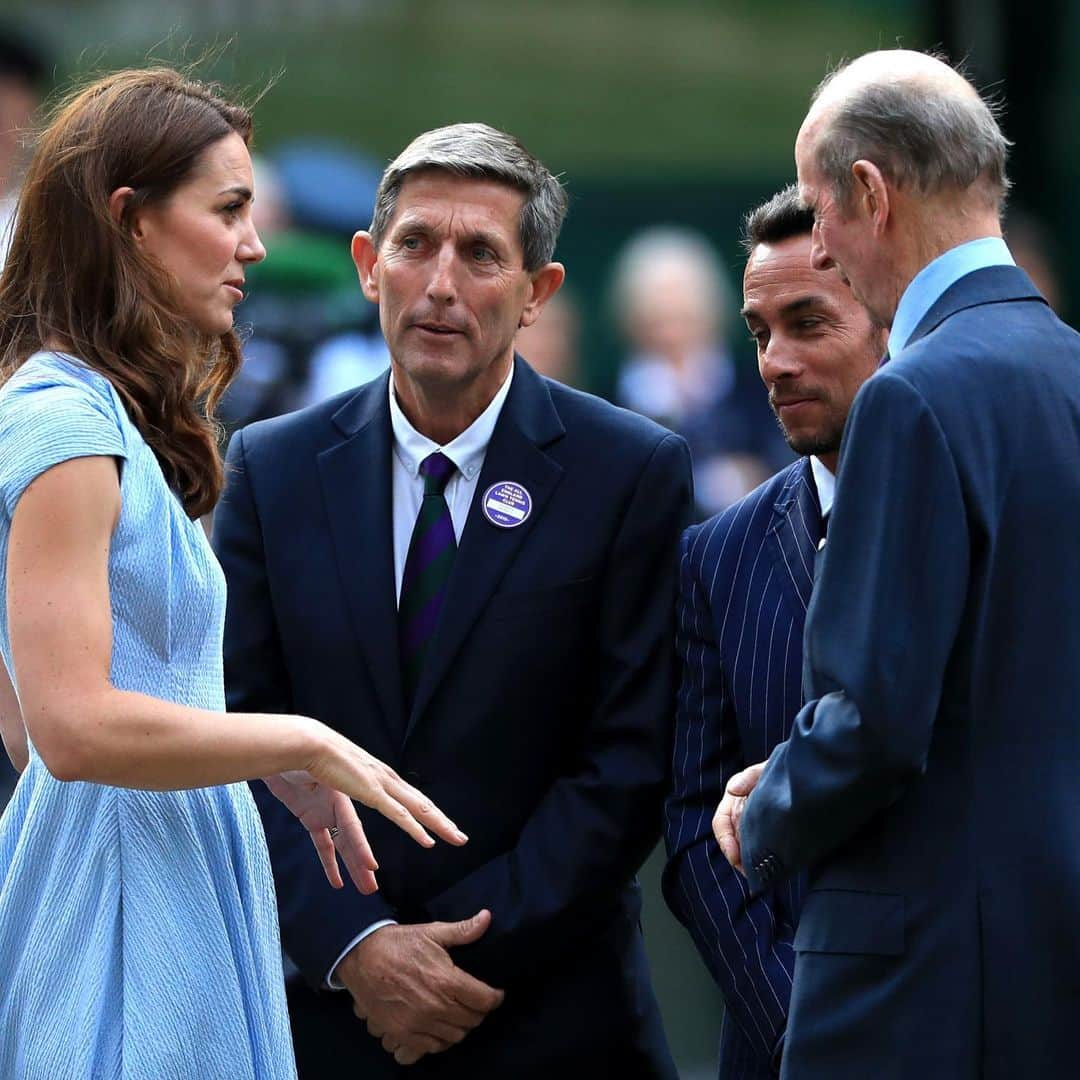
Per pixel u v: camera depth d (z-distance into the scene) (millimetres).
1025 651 9164
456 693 11812
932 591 8922
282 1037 10000
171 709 9086
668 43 25828
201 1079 9484
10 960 9695
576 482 12070
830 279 11000
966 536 9016
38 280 9664
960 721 9156
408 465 12234
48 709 8906
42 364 9469
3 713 10844
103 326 9602
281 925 11836
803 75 25969
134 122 9641
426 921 11797
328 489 12234
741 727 11273
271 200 23812
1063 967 9039
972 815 9125
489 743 11828
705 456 23547
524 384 12367
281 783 10570
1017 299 9680
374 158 25172
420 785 11852
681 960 16406
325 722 11984
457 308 11602
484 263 11703
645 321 25203
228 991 9664
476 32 25328
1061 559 9242
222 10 24531
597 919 11961
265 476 12414
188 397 9977
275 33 24688
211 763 9133
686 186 25969
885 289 9820
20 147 10836
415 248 11734
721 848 10781
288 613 12094
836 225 9820
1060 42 26688
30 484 9031
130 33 24094
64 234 9594
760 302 11172
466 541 11953
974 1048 9031
